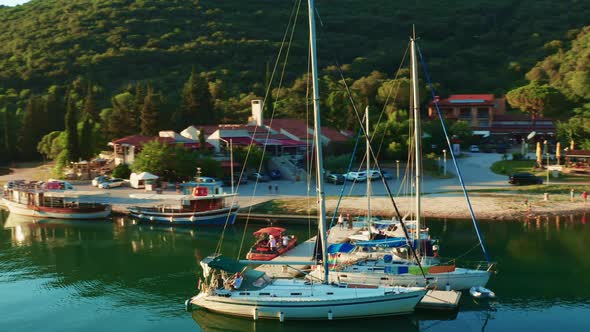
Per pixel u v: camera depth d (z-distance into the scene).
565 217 62.47
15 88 175.38
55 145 112.44
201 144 94.88
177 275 45.25
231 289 34.66
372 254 41.72
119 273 46.09
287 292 34.19
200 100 124.38
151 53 199.00
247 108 136.38
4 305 39.12
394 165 95.25
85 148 99.88
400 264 38.91
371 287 34.78
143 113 111.25
